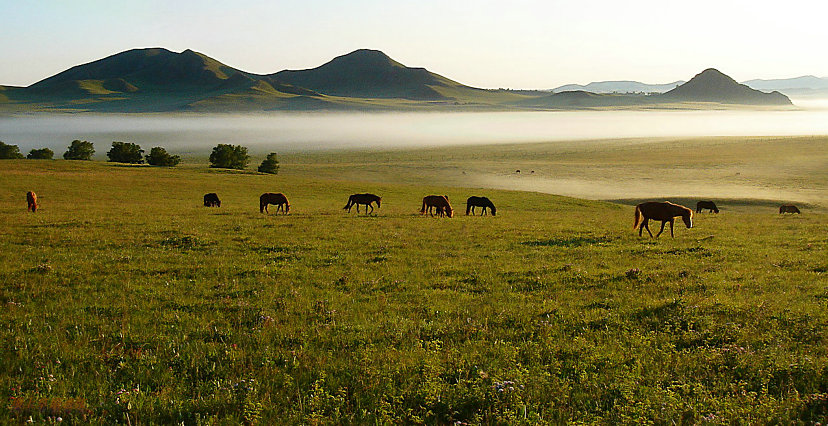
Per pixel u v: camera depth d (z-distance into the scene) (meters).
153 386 8.60
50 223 28.81
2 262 18.27
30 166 97.12
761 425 7.31
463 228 29.92
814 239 25.34
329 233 26.61
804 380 8.69
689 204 80.31
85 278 16.30
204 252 21.17
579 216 41.66
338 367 9.23
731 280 16.31
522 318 12.21
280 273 17.42
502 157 190.25
